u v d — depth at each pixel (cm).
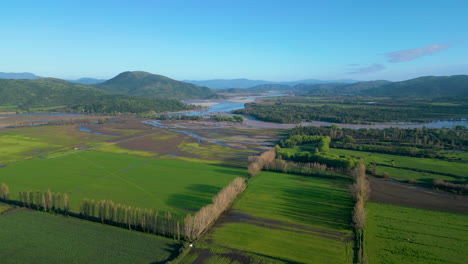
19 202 12294
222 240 9788
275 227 10694
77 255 8844
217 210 11262
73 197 13312
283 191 14238
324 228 10656
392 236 10106
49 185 14862
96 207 12156
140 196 13612
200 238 9900
